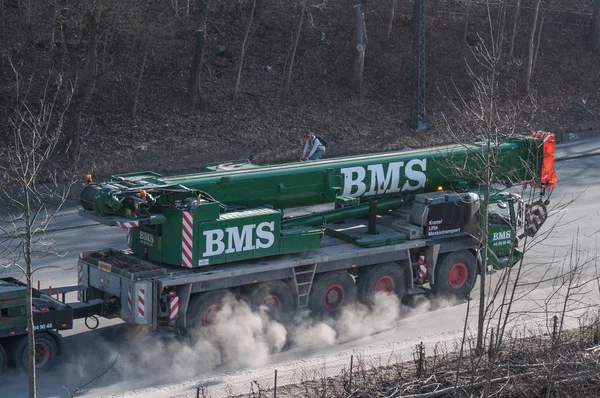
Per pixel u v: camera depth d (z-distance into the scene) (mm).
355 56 106625
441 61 115500
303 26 113812
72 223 67875
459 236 51000
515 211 54406
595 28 124875
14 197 71375
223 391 36969
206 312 42344
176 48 103375
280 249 44031
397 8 121750
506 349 41812
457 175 50312
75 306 41031
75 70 83000
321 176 48344
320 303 46219
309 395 36312
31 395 30281
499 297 52094
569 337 43031
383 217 51344
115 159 84562
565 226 67188
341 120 101500
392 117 104750
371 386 37312
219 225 41969
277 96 102750
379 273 48188
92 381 38000
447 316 49250
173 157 87375
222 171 46875
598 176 85688
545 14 129000
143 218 41094
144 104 94750
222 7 111875
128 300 40656
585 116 111250
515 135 57188
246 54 108125
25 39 91250
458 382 36219
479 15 125438
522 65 118438
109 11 83188
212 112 96875
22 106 86625
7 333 37594
